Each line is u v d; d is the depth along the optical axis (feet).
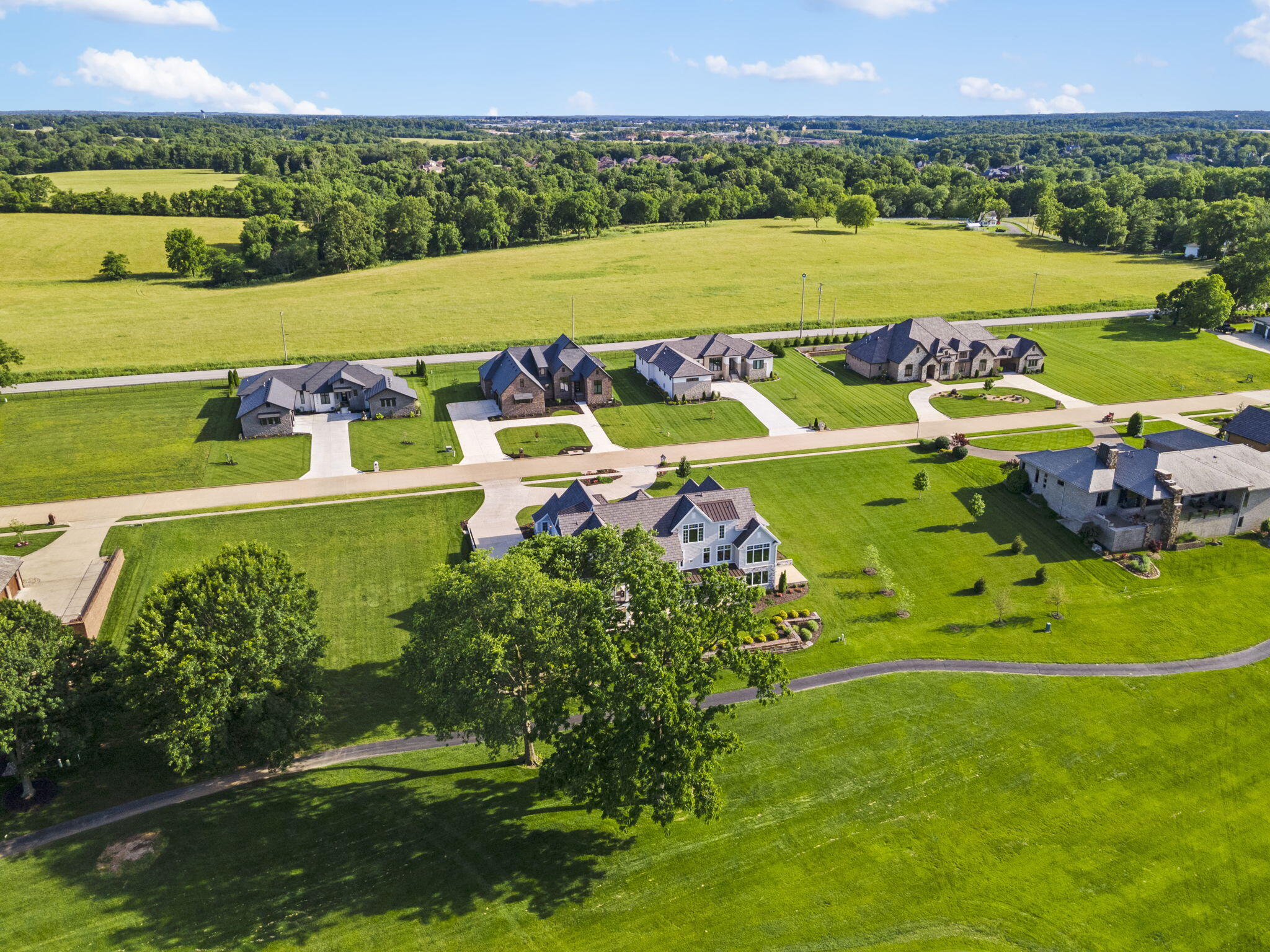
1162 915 148.87
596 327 526.16
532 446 346.95
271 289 640.58
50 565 253.44
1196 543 275.59
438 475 320.50
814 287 626.64
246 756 176.04
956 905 150.51
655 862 159.84
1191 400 396.37
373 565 260.01
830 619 236.63
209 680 165.58
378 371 393.29
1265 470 281.13
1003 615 237.04
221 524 281.74
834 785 177.47
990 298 590.96
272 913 147.95
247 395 366.02
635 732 151.84
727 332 511.40
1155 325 514.68
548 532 246.06
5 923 144.87
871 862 159.22
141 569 254.06
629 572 173.47
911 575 258.37
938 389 414.41
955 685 208.44
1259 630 231.71
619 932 145.28
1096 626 233.55
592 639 156.46
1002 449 342.85
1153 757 185.57
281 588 182.50
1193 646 224.94
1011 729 193.57
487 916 148.15
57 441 344.90
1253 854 161.48
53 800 172.76
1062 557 267.80
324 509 292.61
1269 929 146.61
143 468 321.32
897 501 301.63
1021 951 142.00
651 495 300.61
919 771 181.16
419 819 169.37
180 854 159.74
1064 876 156.46
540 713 161.99
